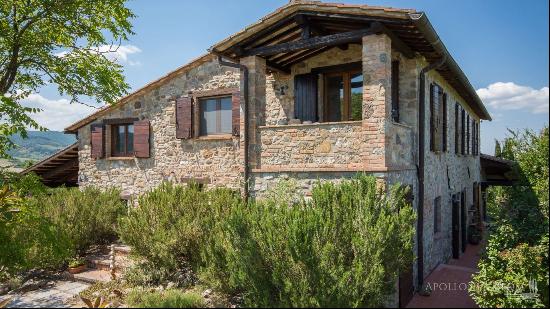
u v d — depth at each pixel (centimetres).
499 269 614
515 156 866
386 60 643
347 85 869
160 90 1112
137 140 1145
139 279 757
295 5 689
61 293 752
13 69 959
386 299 546
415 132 777
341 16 664
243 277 546
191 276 749
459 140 1202
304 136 720
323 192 584
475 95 1166
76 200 1032
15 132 725
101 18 1041
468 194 1381
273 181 750
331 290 488
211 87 1020
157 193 827
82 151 1289
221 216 735
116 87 1074
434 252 906
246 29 745
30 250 843
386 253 528
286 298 504
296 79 870
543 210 596
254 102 785
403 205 625
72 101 1068
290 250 509
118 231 807
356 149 667
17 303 695
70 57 1035
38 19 944
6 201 754
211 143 1020
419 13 580
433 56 791
